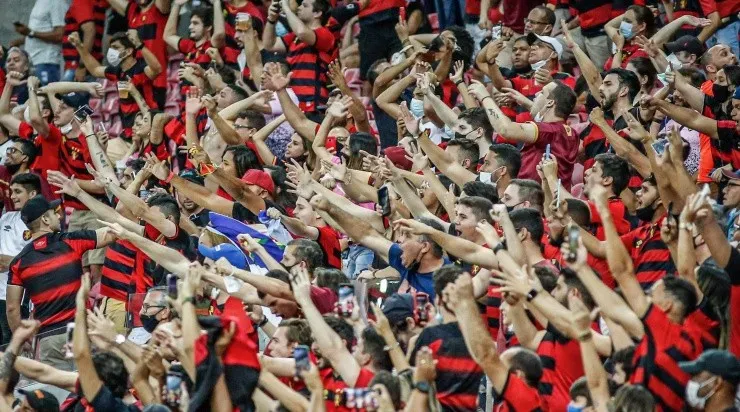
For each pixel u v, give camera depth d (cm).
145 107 4334
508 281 2181
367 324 2381
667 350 2083
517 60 3781
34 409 2500
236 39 4531
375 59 4225
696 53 3553
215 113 3566
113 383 2425
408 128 3108
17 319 3272
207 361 2103
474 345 2156
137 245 2805
